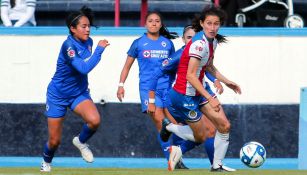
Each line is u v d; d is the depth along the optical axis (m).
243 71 31.00
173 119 25.98
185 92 22.00
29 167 28.30
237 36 30.95
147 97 26.44
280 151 31.00
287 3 36.34
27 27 31.14
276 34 31.03
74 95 23.80
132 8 38.66
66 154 31.14
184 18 38.56
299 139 29.86
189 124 22.53
